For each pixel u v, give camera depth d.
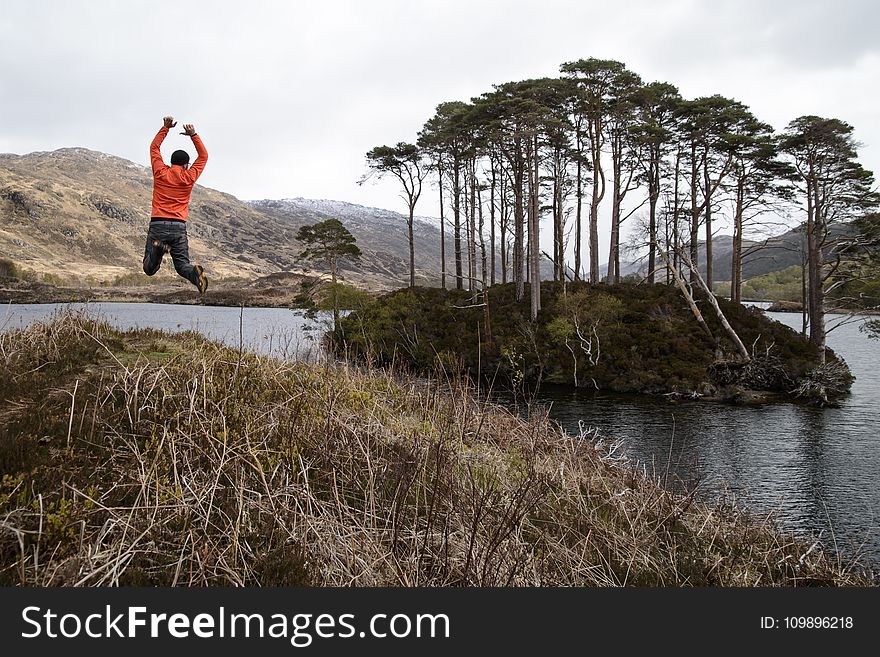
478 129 38.09
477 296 38.88
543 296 37.44
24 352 8.07
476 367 30.19
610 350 28.55
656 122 37.00
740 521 8.48
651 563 5.97
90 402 6.34
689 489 12.02
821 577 6.86
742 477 14.52
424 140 43.12
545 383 28.16
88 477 4.96
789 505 12.66
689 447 17.28
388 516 5.31
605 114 38.44
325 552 4.73
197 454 5.64
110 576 3.97
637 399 24.59
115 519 4.38
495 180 47.41
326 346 11.66
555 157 38.75
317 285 43.03
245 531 4.70
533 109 32.66
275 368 8.72
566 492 7.20
